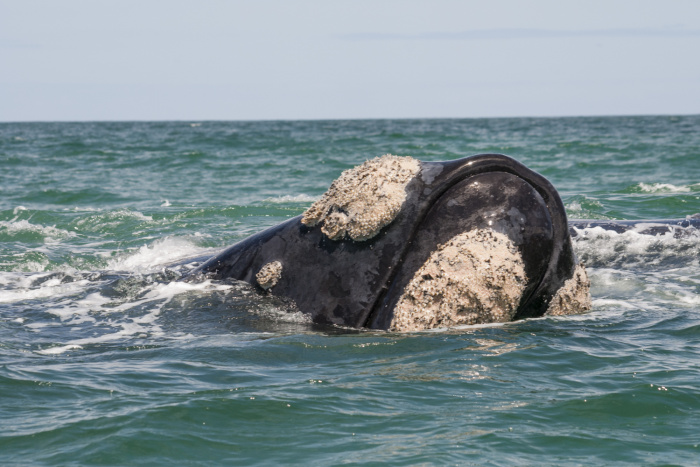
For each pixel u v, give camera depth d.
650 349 25.33
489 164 26.72
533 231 26.27
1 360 23.88
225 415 19.78
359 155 140.38
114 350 25.11
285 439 18.55
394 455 17.62
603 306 31.30
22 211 64.38
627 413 20.08
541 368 23.28
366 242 26.73
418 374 22.75
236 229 54.28
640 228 42.12
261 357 24.30
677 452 17.83
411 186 26.56
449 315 26.11
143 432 18.61
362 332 26.06
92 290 30.94
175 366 23.56
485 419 19.61
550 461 17.36
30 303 29.77
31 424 19.08
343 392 21.38
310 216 28.05
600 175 95.50
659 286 35.06
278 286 28.25
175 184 92.38
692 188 76.31
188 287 29.83
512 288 26.09
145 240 49.84
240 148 170.38
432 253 26.23
